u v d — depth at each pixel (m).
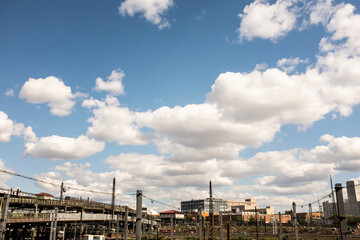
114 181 102.44
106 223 131.12
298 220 162.75
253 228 146.75
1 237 24.50
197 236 104.31
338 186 22.03
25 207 79.19
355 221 158.88
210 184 98.06
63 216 80.69
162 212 190.12
